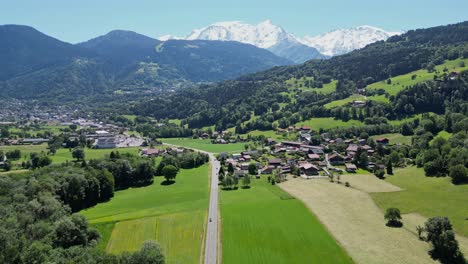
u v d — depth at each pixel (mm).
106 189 152625
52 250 84625
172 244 100500
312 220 113625
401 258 88000
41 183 130625
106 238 106375
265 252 93250
